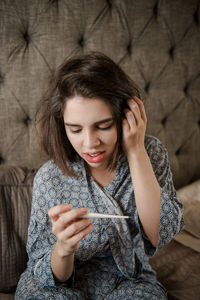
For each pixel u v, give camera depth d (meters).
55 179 0.74
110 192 0.74
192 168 1.37
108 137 0.62
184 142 1.33
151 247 0.74
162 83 1.22
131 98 0.65
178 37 1.20
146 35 1.15
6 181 0.93
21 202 0.92
